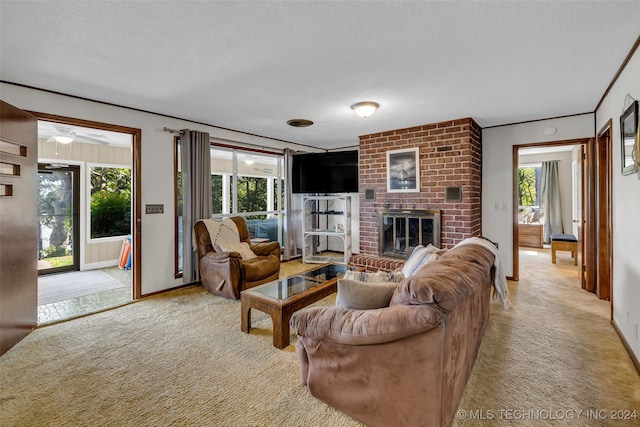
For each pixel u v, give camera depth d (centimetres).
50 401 177
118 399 179
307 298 260
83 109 314
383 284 173
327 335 163
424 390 139
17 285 247
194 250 402
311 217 595
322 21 180
